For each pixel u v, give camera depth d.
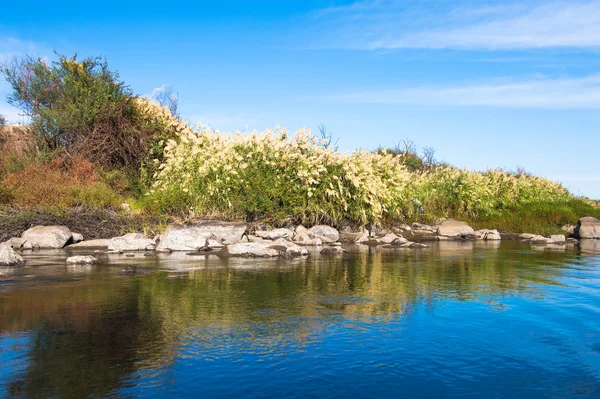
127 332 6.04
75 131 20.45
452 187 28.56
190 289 8.68
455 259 14.00
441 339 6.01
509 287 9.47
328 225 19.78
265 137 19.02
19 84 21.33
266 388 4.46
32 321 6.45
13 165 18.61
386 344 5.77
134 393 4.29
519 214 30.45
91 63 21.88
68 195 16.94
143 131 21.42
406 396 4.37
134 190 20.16
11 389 4.32
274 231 17.27
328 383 4.61
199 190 17.47
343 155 19.94
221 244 15.44
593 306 7.86
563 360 5.37
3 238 14.83
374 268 11.77
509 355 5.50
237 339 5.84
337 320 6.75
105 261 12.11
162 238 15.00
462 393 4.46
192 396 4.25
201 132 19.03
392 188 22.52
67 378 4.59
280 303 7.72
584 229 25.27
